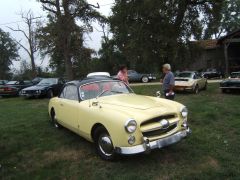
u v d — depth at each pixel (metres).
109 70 41.81
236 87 14.01
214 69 32.97
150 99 5.75
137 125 4.56
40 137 6.95
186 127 5.21
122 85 6.61
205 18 24.83
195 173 4.51
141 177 4.45
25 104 13.69
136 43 22.00
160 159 5.10
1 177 4.76
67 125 6.57
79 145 6.15
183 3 22.61
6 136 7.15
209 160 5.00
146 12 21.70
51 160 5.41
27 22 33.41
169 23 22.45
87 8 22.91
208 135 6.43
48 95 16.11
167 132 4.92
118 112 4.82
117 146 4.66
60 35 23.20
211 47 36.91
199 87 15.47
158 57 22.44
